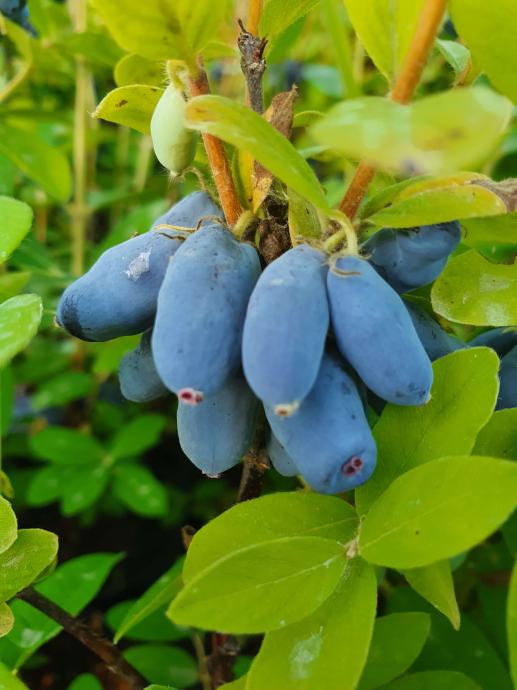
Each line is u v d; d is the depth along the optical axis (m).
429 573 0.09
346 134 0.06
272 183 0.09
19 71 0.24
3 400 0.20
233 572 0.08
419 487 0.08
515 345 0.11
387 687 0.11
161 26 0.08
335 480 0.08
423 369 0.08
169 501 0.23
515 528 0.13
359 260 0.08
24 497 0.23
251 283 0.08
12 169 0.20
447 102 0.06
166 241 0.09
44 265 0.18
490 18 0.09
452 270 0.11
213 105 0.08
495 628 0.15
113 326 0.09
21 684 0.09
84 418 0.25
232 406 0.09
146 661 0.16
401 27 0.10
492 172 0.21
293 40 0.18
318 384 0.08
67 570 0.15
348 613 0.08
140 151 0.26
